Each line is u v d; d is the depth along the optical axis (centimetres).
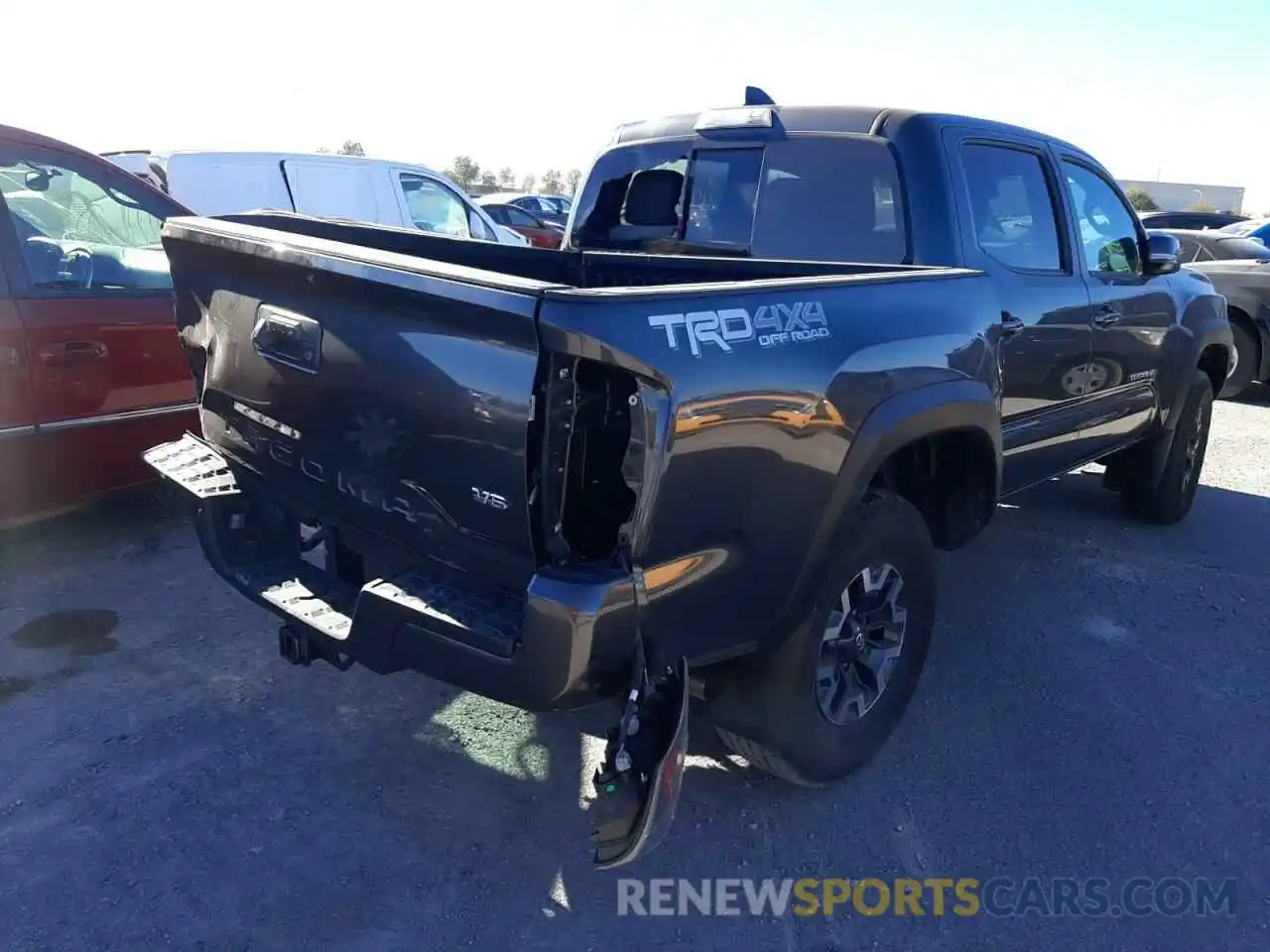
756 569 259
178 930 255
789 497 260
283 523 315
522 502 224
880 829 309
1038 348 431
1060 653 425
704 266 387
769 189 436
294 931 257
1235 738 363
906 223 399
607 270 415
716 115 457
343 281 251
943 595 482
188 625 416
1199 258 1058
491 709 365
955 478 360
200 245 304
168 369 480
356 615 252
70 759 324
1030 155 452
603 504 229
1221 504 650
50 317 434
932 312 313
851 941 264
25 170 452
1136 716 376
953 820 314
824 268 355
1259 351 969
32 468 437
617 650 223
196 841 288
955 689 393
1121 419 518
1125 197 526
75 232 473
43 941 250
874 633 324
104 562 476
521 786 321
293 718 353
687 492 231
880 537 303
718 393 233
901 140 403
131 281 476
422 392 240
